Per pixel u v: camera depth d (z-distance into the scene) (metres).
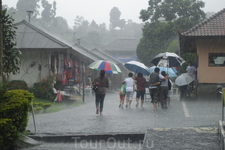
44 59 21.20
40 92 19.25
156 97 12.71
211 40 16.56
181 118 10.19
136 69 15.38
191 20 34.22
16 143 6.99
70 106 17.22
